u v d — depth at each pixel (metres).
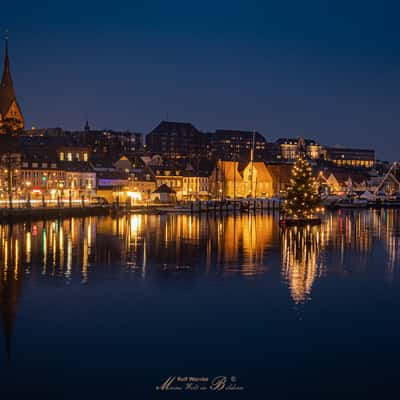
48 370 24.42
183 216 134.50
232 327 30.14
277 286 40.47
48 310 33.34
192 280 42.69
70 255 57.06
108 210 139.50
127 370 24.47
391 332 29.42
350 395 22.30
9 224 102.31
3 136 151.00
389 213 153.88
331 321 31.34
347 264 51.12
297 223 99.88
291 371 24.44
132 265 50.25
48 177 169.50
